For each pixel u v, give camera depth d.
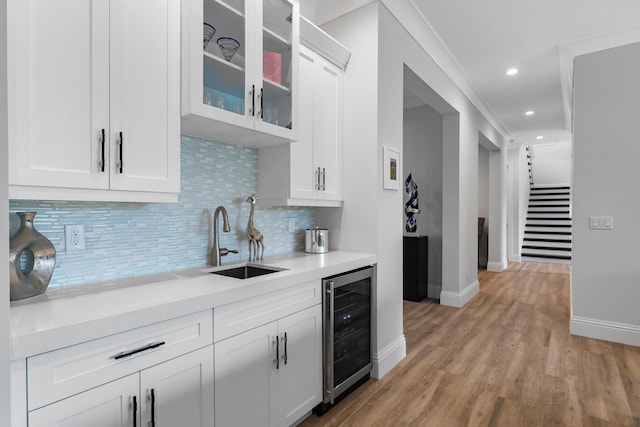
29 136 1.09
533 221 9.37
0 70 0.78
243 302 1.54
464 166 4.50
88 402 1.05
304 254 2.52
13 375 0.90
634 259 3.04
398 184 2.81
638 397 2.18
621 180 3.09
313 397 1.94
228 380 1.47
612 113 3.12
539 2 2.79
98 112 1.26
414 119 5.04
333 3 2.69
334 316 2.08
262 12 1.86
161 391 1.23
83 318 1.05
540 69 4.05
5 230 0.80
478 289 5.08
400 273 2.85
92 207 1.55
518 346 3.03
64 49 1.17
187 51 1.51
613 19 3.03
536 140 7.87
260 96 1.84
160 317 1.21
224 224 2.03
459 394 2.23
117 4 1.31
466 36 3.32
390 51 2.69
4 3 0.79
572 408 2.06
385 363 2.55
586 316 3.25
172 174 1.50
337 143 2.58
